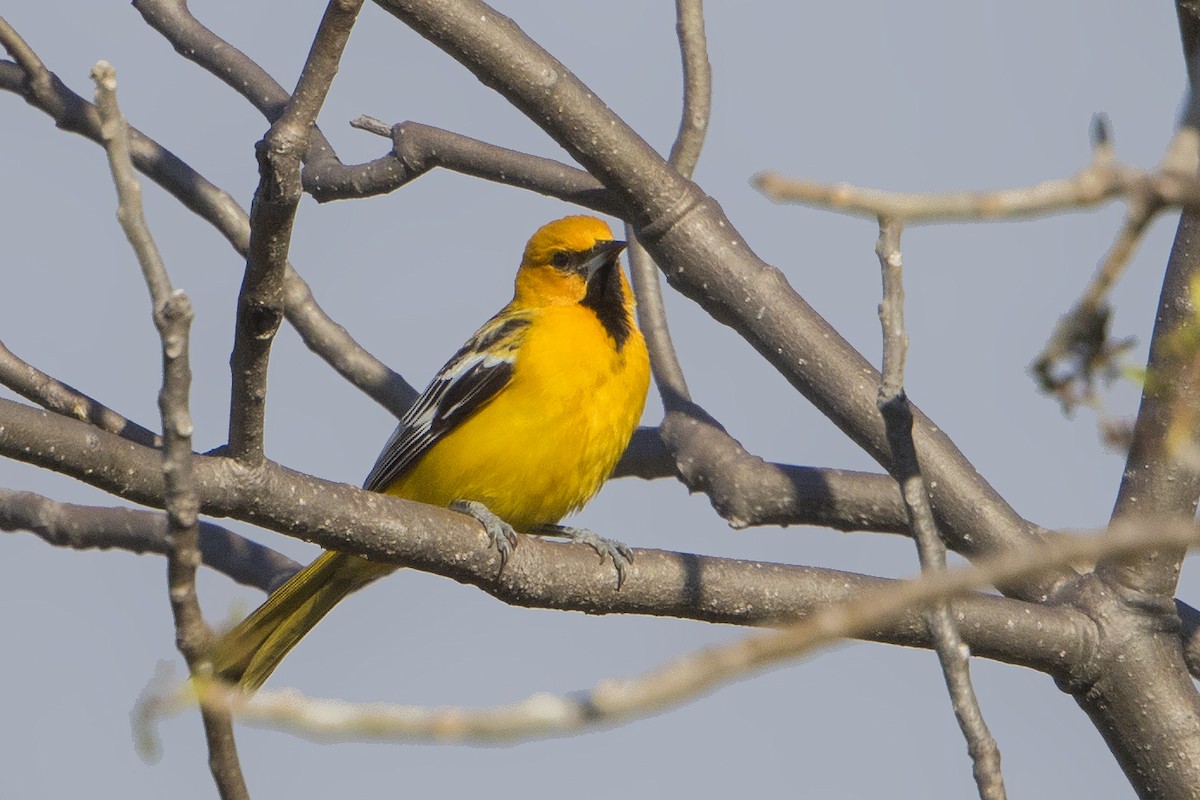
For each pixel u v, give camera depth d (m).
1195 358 5.03
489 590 9.92
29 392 9.74
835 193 3.48
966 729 6.56
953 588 3.95
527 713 3.71
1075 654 9.93
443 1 10.89
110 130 6.32
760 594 10.15
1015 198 3.45
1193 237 9.01
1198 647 10.66
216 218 13.47
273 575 13.34
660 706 3.67
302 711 3.76
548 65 11.09
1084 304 4.21
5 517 13.20
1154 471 9.45
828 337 11.38
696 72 12.77
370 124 13.20
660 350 13.39
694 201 11.54
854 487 11.86
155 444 9.87
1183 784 9.77
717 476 12.20
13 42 12.87
